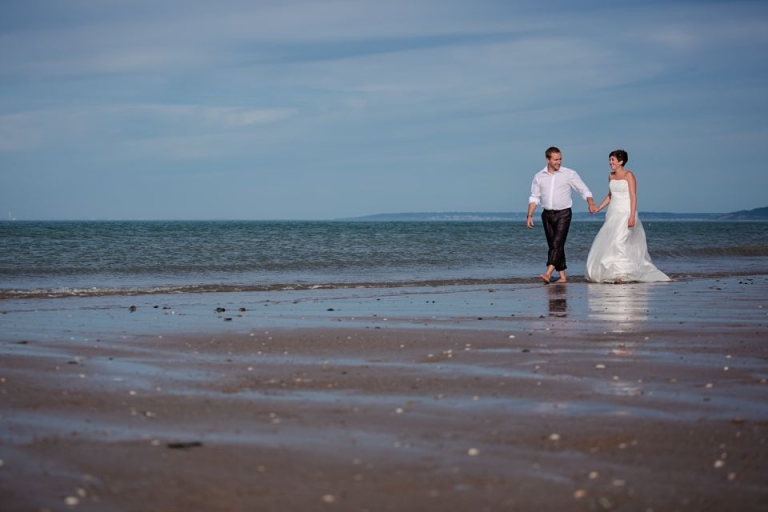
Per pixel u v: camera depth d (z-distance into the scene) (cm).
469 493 317
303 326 817
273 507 302
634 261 1455
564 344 691
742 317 891
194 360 613
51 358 614
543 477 336
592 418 429
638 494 318
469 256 2206
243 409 450
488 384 520
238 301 1111
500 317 900
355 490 320
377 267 1845
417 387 511
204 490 318
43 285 1366
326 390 502
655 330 780
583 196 1447
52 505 301
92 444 378
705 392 495
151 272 1648
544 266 1917
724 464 354
